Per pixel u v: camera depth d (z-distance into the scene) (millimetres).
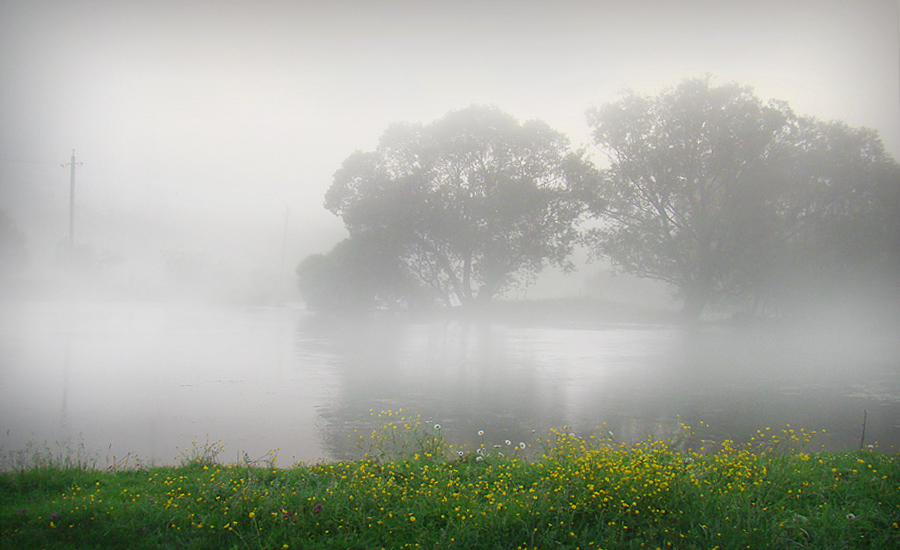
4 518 4844
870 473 6449
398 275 40312
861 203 37281
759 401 12133
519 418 10070
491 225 39719
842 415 10883
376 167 42156
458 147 40094
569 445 6660
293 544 4637
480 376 14578
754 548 4688
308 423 9375
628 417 10359
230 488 5492
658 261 40000
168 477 6129
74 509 4996
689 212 40844
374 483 5590
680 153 38594
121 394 11336
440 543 4621
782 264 36562
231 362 15859
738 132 36812
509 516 4906
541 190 39375
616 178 40781
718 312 49719
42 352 16859
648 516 5070
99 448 7785
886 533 4980
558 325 33188
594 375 15188
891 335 30406
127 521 4914
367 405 10828
